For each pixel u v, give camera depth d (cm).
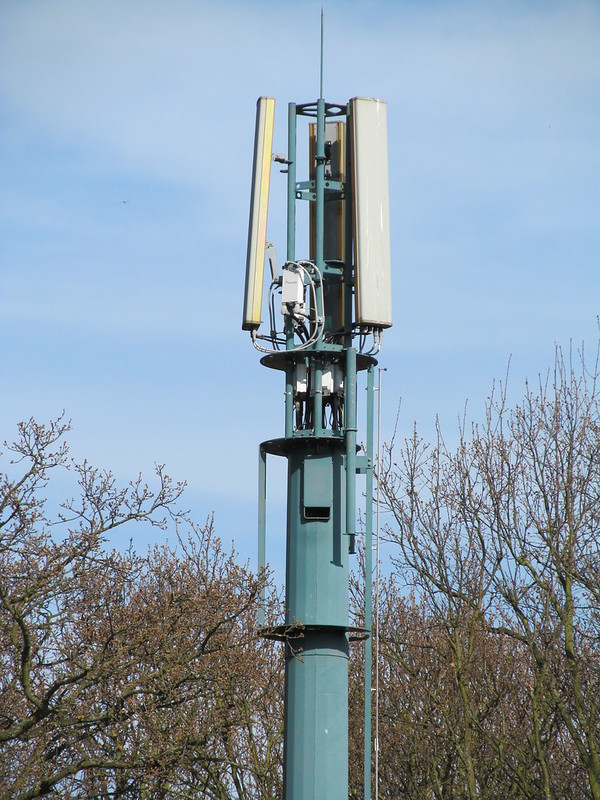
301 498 3078
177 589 4322
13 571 3772
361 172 3123
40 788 3534
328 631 3025
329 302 3206
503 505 4531
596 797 4019
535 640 4322
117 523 3772
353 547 3050
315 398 3075
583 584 4241
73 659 3625
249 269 3111
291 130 3216
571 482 4362
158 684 3772
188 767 4484
